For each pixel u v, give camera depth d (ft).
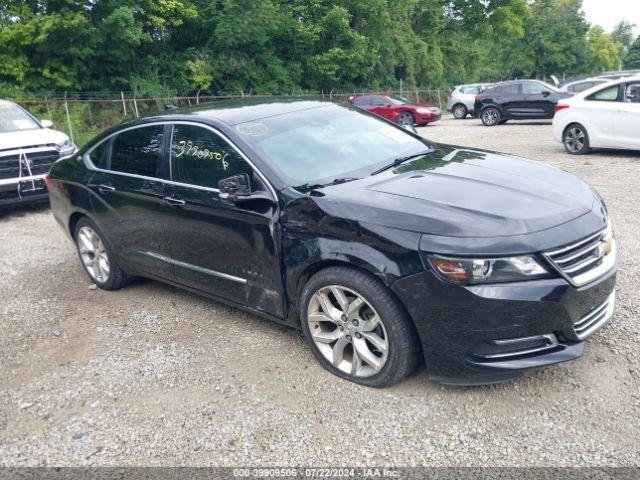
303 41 104.53
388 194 11.09
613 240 11.18
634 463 8.70
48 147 28.45
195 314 15.34
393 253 10.03
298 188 11.83
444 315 9.77
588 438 9.30
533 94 64.49
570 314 9.83
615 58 284.00
